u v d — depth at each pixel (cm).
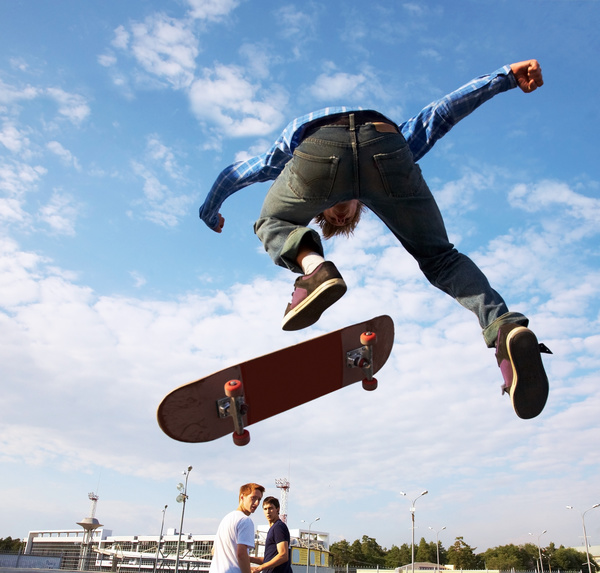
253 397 228
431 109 238
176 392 213
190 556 5903
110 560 6206
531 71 231
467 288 219
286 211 211
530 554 7700
